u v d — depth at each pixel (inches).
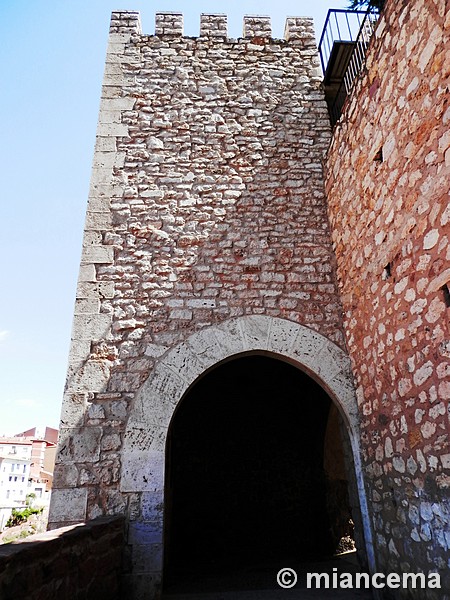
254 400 271.3
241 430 265.4
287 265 165.8
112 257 160.7
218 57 203.2
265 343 151.9
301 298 160.7
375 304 131.2
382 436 125.9
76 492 129.8
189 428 265.1
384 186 125.9
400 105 116.2
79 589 91.4
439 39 97.4
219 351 149.5
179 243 165.3
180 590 156.7
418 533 105.9
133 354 147.6
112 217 167.5
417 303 107.3
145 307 154.4
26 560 68.7
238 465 258.1
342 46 187.2
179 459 257.6
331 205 172.1
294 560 210.7
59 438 135.4
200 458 258.8
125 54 199.3
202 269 161.9
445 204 95.6
